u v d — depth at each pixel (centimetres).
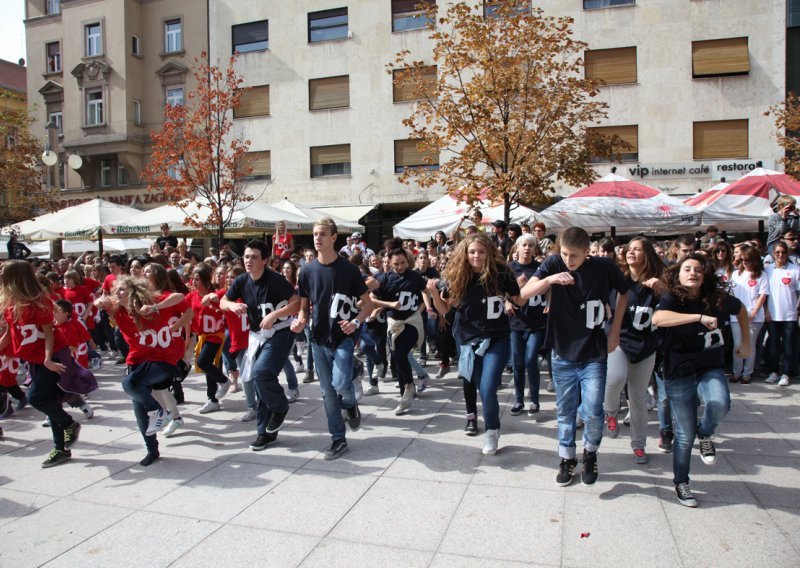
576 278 396
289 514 373
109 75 2577
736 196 1090
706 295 369
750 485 398
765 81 1878
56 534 357
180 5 2562
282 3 2344
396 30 2217
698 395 400
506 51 1173
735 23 1889
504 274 462
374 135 2238
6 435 581
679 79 1931
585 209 1091
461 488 406
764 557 305
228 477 440
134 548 336
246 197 1543
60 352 504
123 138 2536
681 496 370
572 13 1984
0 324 524
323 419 591
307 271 488
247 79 2395
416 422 572
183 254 1254
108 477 450
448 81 2002
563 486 404
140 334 473
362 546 330
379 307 598
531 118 1189
